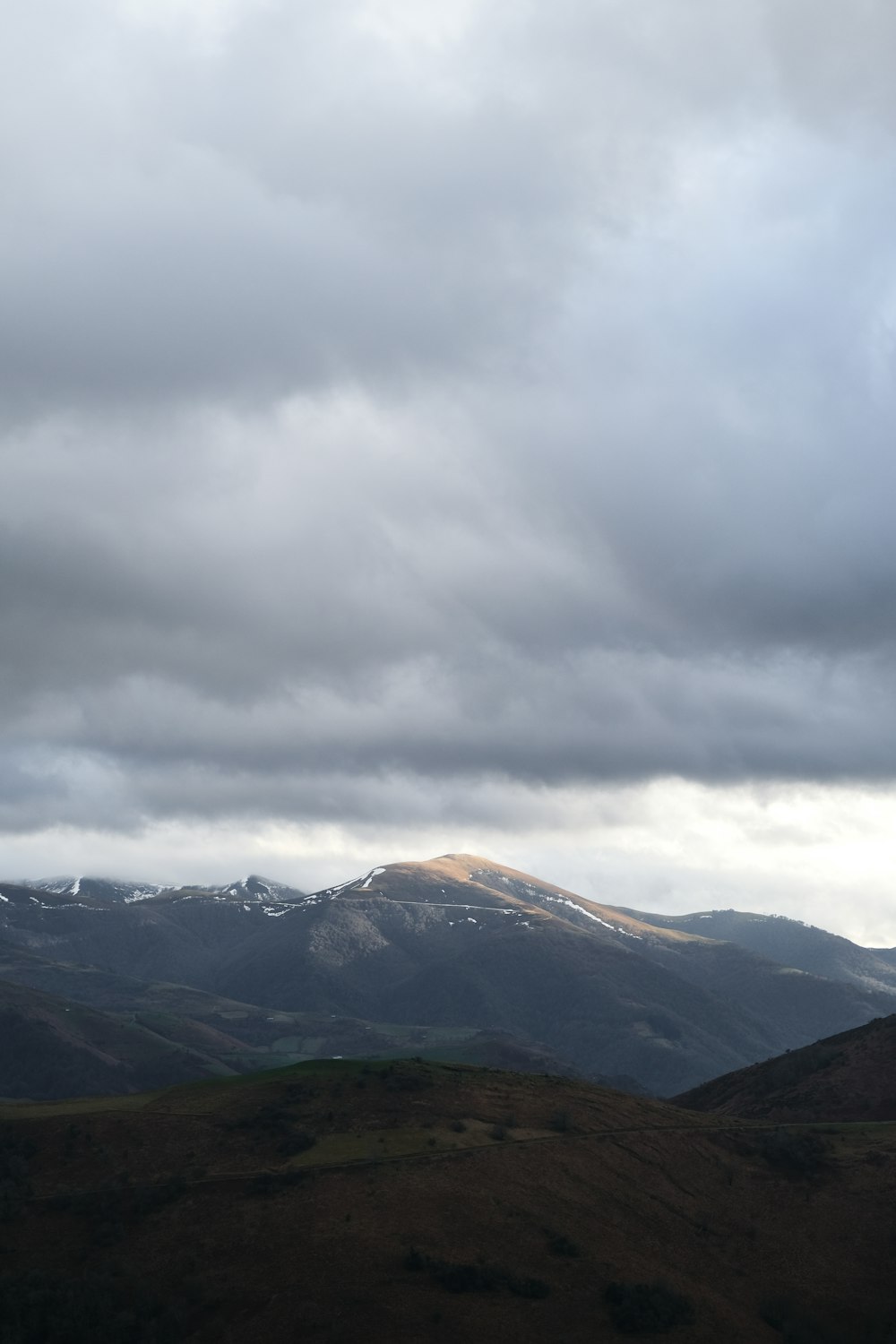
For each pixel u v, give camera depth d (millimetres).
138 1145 78750
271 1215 71125
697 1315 69125
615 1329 66250
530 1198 76375
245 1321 63312
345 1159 77312
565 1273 70125
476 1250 70375
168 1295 64750
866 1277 75750
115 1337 60969
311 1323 63125
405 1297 65500
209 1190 73562
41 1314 61750
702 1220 79562
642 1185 81375
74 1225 70938
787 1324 70375
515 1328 64562
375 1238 69750
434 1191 74750
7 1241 69562
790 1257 77375
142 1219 71062
